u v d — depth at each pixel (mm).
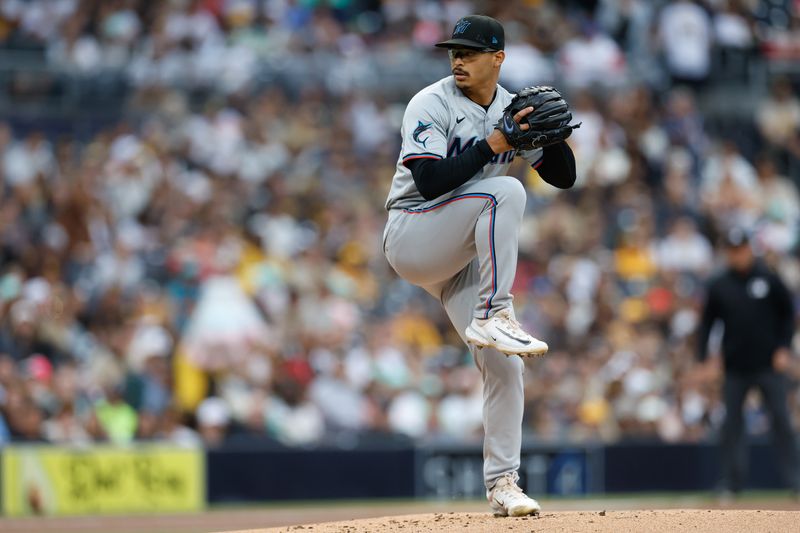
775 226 58000
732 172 59062
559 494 42438
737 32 65000
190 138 55094
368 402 44188
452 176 18406
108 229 49625
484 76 19125
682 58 63312
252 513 38438
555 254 53188
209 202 52000
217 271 47188
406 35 62500
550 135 18391
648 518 18906
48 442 39062
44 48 58969
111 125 55531
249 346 44469
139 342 42625
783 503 36875
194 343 43906
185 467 39750
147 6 60875
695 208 57750
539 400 44594
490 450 20219
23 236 47906
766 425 45375
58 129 54844
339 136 57188
